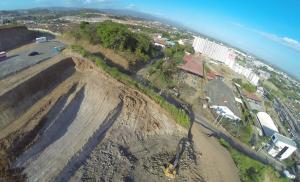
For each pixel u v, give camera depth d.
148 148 47.47
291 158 71.62
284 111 125.94
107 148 43.16
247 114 82.00
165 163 44.84
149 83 74.88
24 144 35.47
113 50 77.75
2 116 37.19
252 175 48.62
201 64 121.94
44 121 40.62
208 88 89.88
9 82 43.22
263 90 134.00
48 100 44.88
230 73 137.00
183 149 49.53
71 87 50.69
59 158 36.72
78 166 37.59
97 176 37.22
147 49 94.50
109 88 53.19
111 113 48.62
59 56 59.56
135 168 41.66
